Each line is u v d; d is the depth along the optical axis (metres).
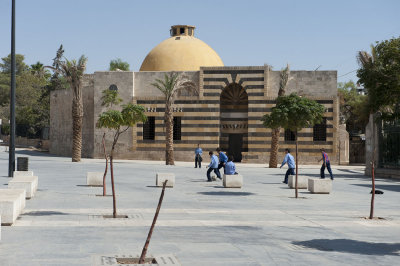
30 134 85.00
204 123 52.03
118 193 19.23
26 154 57.69
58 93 63.81
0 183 21.44
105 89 53.69
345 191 22.39
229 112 53.84
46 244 9.08
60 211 13.70
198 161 40.09
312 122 20.22
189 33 64.69
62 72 44.38
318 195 20.22
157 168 38.22
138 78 53.72
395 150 32.50
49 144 66.06
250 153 51.41
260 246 9.30
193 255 8.36
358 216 13.98
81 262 7.63
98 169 34.41
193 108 52.16
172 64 58.53
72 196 17.69
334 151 50.44
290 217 13.54
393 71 28.77
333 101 50.56
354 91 73.25
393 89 28.94
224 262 7.88
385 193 21.77
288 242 9.82
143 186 22.70
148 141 53.03
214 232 10.82
